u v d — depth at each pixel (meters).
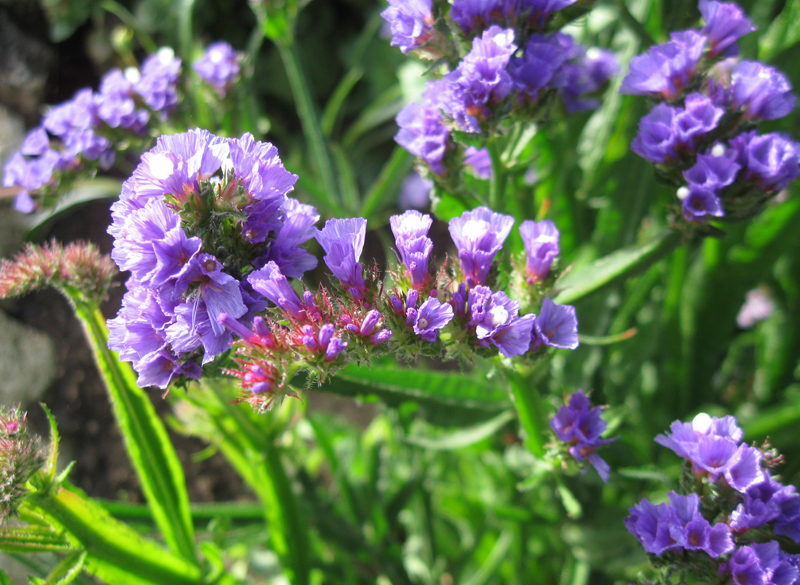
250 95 0.25
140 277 0.14
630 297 0.24
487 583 0.23
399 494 0.24
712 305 0.24
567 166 0.23
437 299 0.15
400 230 0.15
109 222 0.33
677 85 0.17
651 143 0.17
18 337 0.29
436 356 0.15
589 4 0.18
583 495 0.22
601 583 0.23
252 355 0.14
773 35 0.22
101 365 0.18
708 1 0.17
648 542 0.15
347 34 0.46
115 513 0.21
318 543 0.26
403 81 0.35
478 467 0.27
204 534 0.22
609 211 0.23
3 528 0.16
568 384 0.23
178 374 0.15
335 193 0.26
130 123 0.21
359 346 0.15
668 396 0.25
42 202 0.21
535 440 0.18
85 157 0.21
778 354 0.26
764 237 0.22
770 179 0.16
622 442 0.23
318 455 0.28
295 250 0.15
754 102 0.17
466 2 0.17
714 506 0.15
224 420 0.21
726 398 0.28
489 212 0.16
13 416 0.16
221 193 0.14
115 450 0.29
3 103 0.36
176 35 0.41
